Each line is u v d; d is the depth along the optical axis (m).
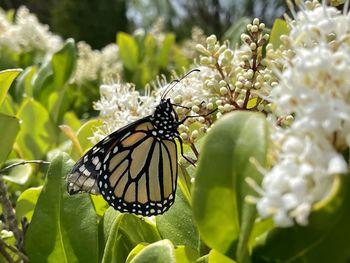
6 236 0.14
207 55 0.13
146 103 0.15
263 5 0.95
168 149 0.13
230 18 1.00
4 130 0.15
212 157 0.08
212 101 0.13
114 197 0.13
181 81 0.14
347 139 0.07
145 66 0.31
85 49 0.36
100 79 0.33
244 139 0.08
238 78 0.12
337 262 0.08
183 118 0.13
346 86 0.08
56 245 0.12
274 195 0.07
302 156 0.07
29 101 0.21
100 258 0.13
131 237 0.12
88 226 0.12
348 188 0.07
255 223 0.08
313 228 0.08
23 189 0.19
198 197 0.08
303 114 0.08
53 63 0.23
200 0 1.01
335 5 0.11
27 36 0.35
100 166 0.13
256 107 0.12
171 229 0.12
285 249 0.08
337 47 0.09
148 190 0.13
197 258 0.11
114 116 0.15
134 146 0.13
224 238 0.08
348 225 0.08
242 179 0.08
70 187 0.12
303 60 0.08
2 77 0.14
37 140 0.21
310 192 0.07
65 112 0.24
